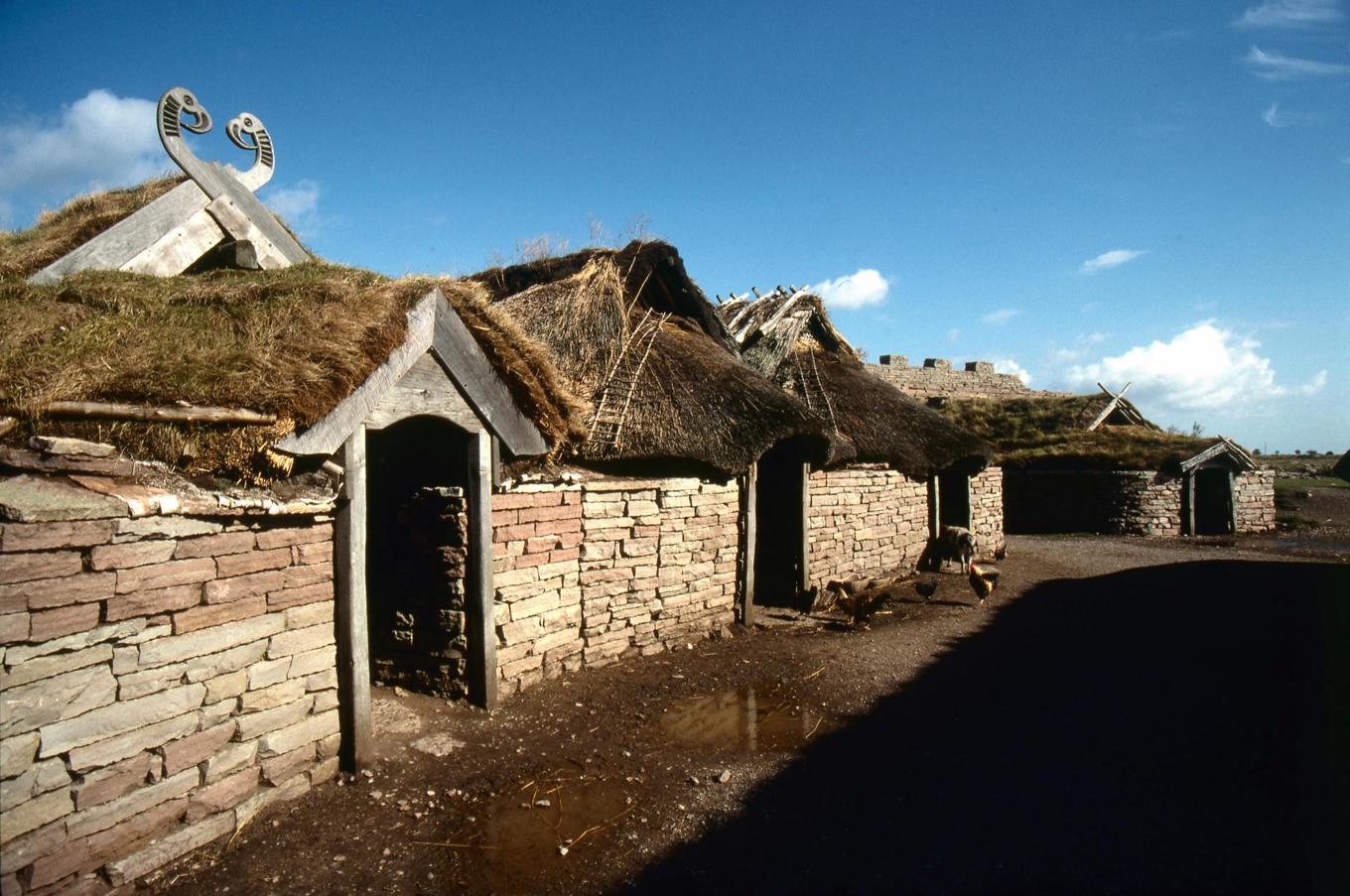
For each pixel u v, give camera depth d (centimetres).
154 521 404
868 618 1068
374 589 710
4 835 339
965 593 1283
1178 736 629
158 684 407
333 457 521
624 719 663
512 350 661
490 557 655
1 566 339
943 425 1459
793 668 832
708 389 958
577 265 1113
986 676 809
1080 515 2322
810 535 1142
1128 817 496
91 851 374
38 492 360
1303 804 507
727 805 515
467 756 570
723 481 956
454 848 452
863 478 1288
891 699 737
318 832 455
